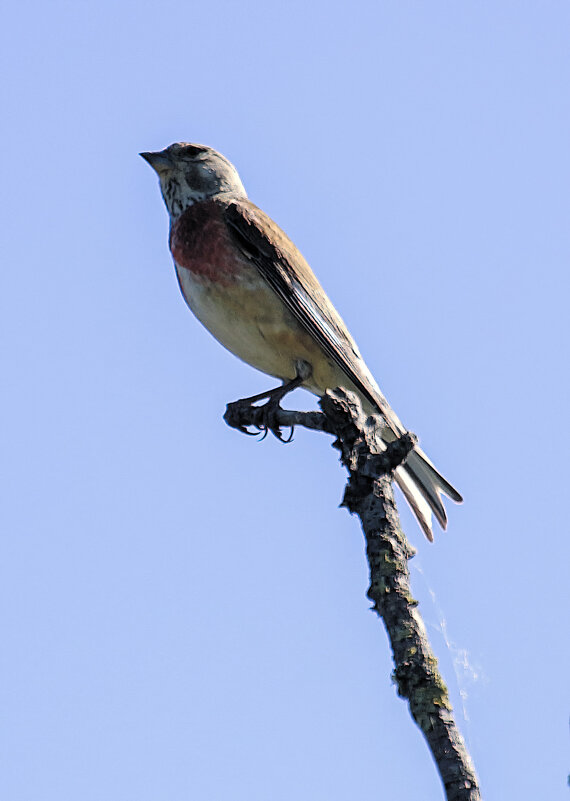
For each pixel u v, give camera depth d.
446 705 6.43
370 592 7.09
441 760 6.26
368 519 7.39
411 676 6.55
